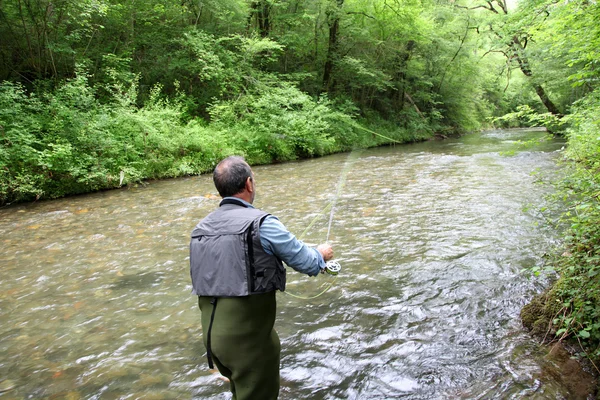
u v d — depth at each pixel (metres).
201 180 11.08
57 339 3.32
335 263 2.06
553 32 5.04
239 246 1.77
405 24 22.09
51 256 5.32
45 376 2.82
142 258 5.18
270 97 15.66
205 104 16.12
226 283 1.76
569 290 2.89
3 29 11.72
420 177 10.55
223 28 17.61
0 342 3.29
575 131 5.24
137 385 2.70
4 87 9.39
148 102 12.95
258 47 16.53
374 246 5.29
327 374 2.73
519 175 10.01
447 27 24.77
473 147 18.69
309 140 15.95
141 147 11.22
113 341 3.28
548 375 2.53
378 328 3.31
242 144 14.20
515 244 5.06
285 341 3.17
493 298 3.70
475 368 2.70
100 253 5.39
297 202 7.95
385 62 24.44
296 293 4.03
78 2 11.26
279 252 1.80
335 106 20.61
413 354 2.92
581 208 2.80
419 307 3.62
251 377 1.81
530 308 3.27
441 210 6.96
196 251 1.86
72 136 9.73
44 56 12.27
